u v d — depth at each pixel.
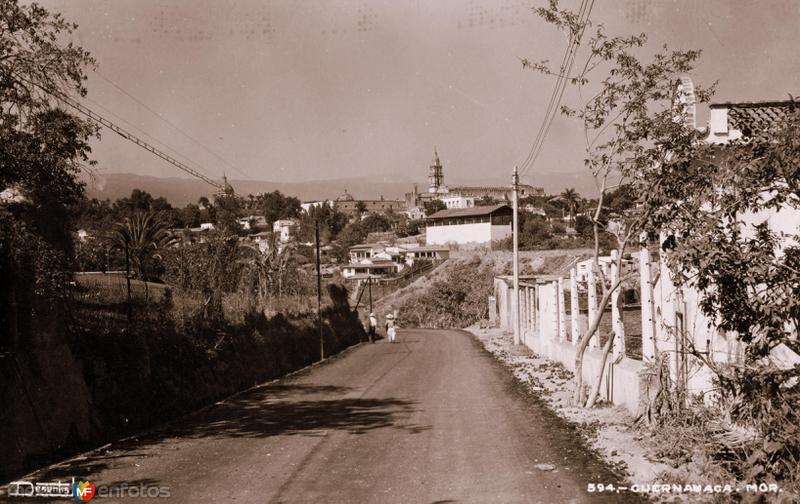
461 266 88.25
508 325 53.19
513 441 11.76
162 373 16.06
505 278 54.97
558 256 82.81
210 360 19.11
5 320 10.97
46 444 11.08
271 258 40.78
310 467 10.12
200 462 10.63
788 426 8.48
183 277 25.69
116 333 14.69
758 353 8.88
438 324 73.38
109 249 28.61
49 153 11.31
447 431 12.81
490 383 20.47
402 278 94.38
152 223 35.91
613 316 16.48
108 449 11.87
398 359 30.33
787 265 8.98
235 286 29.75
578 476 9.31
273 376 24.58
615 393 15.76
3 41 10.89
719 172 9.67
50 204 12.19
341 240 156.00
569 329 25.72
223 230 29.78
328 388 20.44
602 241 84.94
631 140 13.64
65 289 12.44
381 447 11.46
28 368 11.22
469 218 118.50
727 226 9.41
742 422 9.62
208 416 15.62
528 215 129.12
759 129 9.28
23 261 11.25
